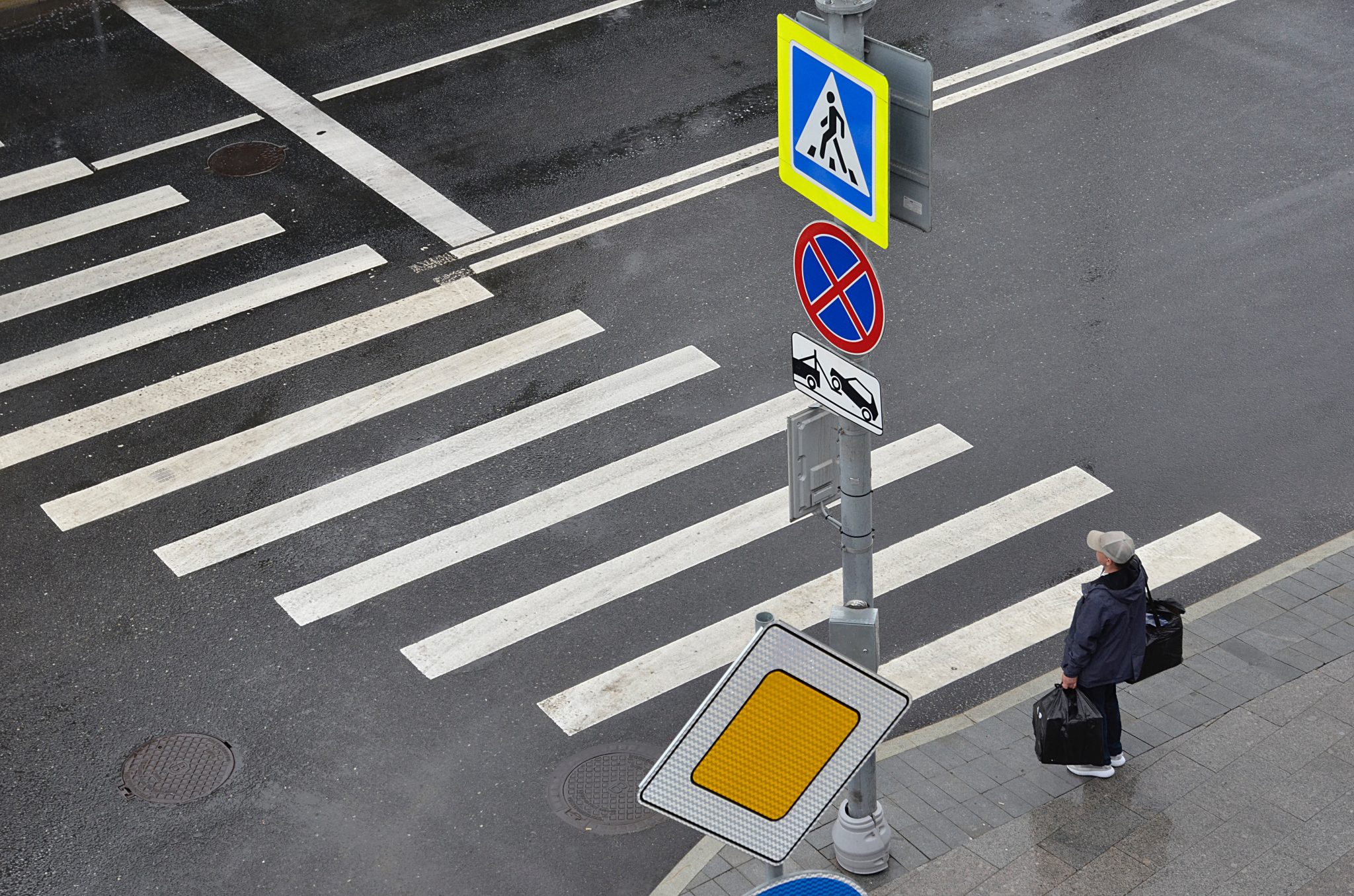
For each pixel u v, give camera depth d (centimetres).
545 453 1246
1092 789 934
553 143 1653
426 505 1201
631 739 1007
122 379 1348
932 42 1811
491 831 947
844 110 686
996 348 1345
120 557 1163
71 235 1538
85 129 1705
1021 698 1024
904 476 1217
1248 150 1602
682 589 1120
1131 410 1273
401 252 1498
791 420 742
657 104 1716
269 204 1573
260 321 1411
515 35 1858
